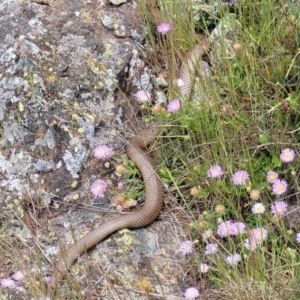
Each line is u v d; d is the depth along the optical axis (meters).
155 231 1.85
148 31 2.03
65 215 1.89
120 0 2.08
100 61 2.00
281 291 1.68
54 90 1.95
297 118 1.86
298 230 1.77
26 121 1.92
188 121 1.87
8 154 1.92
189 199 1.86
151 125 1.94
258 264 1.70
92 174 1.92
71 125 1.93
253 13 1.95
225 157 1.81
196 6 2.03
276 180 1.76
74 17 2.05
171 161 1.91
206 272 1.77
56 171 1.91
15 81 1.94
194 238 1.82
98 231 1.83
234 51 1.91
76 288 1.71
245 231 1.75
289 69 1.84
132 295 1.77
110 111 1.96
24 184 1.90
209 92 1.87
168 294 1.76
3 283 1.73
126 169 1.91
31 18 2.03
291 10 1.91
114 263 1.80
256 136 1.84
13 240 1.86
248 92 1.86
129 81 2.00
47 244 1.85
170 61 2.00
